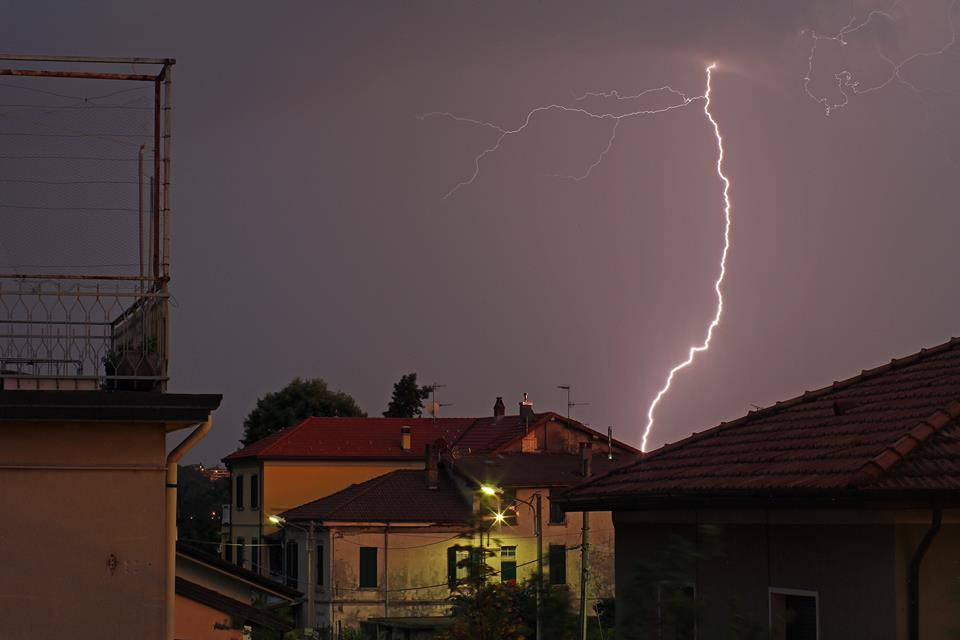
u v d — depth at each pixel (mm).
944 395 11695
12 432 9078
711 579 12383
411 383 98312
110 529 9141
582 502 14523
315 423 63969
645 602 6742
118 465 9195
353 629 43500
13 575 8984
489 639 8523
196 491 90312
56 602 9016
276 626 16688
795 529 11133
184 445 9406
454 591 8898
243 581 17109
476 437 60531
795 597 11195
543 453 53812
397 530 46406
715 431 14680
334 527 46125
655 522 13703
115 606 9086
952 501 9734
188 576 16906
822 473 10398
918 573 9820
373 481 50500
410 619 44469
